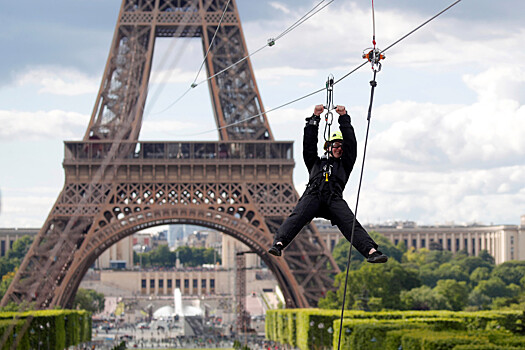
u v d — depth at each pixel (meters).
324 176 37.50
